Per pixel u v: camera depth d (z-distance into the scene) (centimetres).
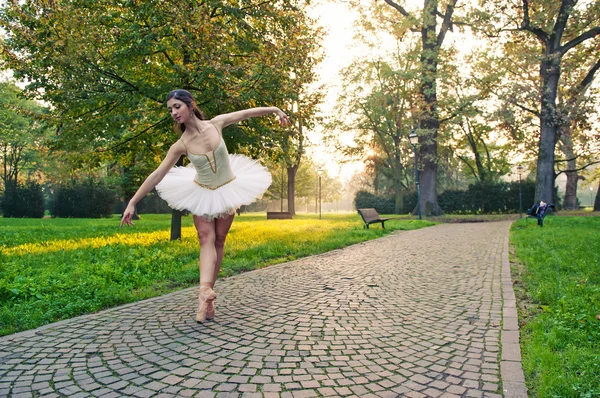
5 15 912
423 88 2517
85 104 970
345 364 277
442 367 272
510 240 1088
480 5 2236
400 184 3584
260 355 293
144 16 924
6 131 3331
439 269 658
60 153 1162
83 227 1669
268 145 1114
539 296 437
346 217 3028
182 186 382
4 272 560
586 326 327
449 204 3466
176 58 1139
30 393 233
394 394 232
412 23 2369
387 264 713
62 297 444
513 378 251
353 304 441
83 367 271
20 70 928
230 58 1055
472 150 3741
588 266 590
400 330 352
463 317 389
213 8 1008
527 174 3772
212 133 362
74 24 905
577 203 3366
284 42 1074
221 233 398
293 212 3228
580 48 2498
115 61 955
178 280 557
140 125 1084
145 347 310
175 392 234
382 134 3509
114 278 550
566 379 238
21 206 3158
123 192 2392
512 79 2514
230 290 511
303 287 527
